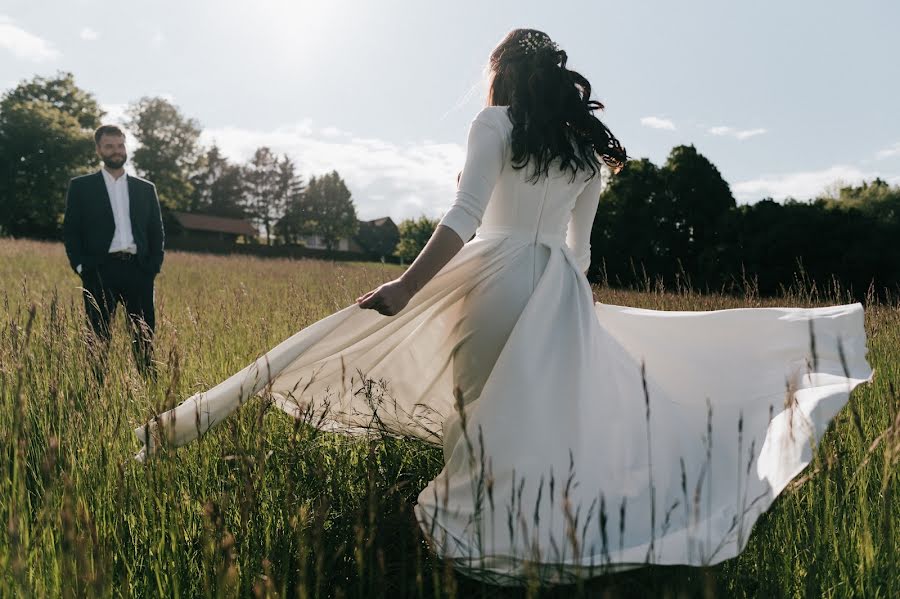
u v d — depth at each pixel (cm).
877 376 326
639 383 216
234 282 1118
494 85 230
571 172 223
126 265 507
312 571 189
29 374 269
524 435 190
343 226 9838
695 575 181
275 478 223
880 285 1841
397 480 244
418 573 168
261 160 9762
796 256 1928
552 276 215
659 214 2641
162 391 299
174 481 214
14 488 174
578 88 225
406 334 246
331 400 269
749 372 227
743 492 186
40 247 2131
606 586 179
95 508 205
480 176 208
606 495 186
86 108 6219
